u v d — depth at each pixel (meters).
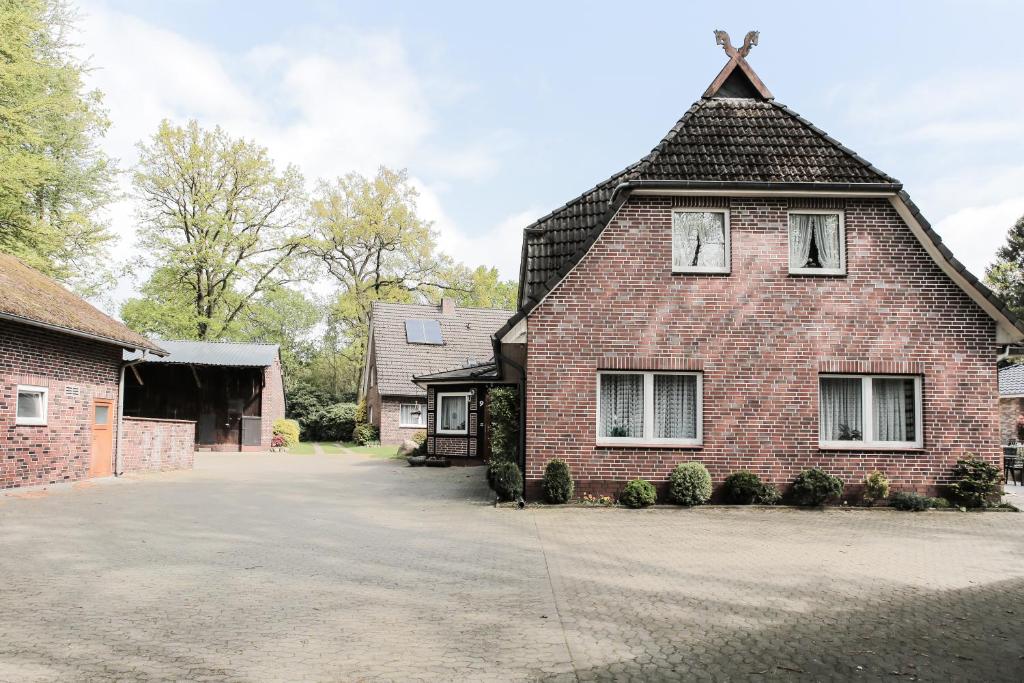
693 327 14.94
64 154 30.31
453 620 6.92
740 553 10.14
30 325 16.36
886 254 15.05
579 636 6.45
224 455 33.47
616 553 10.11
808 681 5.45
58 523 12.41
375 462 28.66
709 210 15.20
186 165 40.81
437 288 51.06
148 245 41.28
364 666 5.64
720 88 17.11
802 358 14.88
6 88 27.22
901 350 14.91
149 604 7.39
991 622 6.98
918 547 10.68
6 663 5.61
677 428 15.05
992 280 53.44
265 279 45.62
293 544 10.79
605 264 15.04
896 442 14.97
